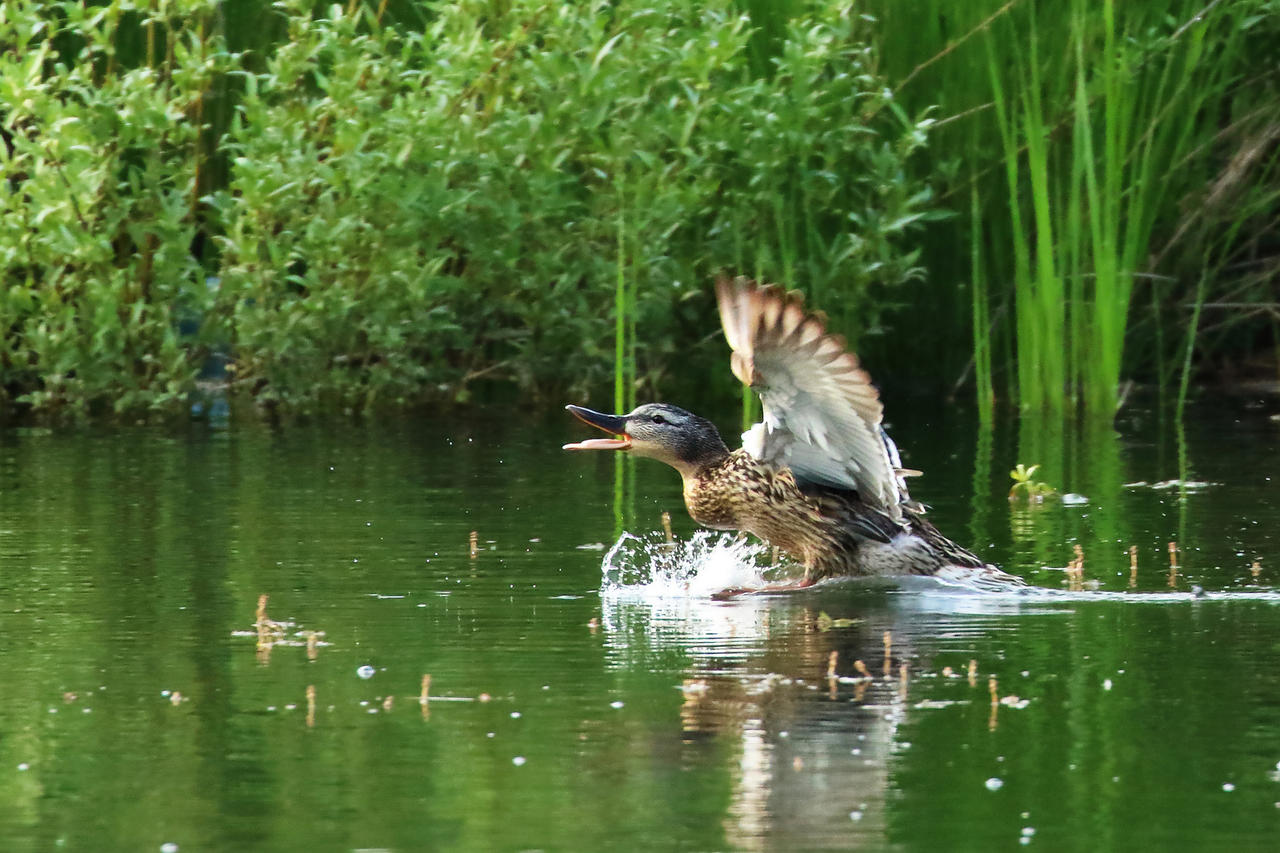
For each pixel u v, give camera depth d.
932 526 9.78
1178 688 7.06
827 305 17.31
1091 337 17.19
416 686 7.13
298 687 7.13
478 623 8.34
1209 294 19.20
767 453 9.48
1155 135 17.88
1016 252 17.00
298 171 16.64
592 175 17.92
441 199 16.81
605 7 17.78
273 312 16.91
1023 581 9.34
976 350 16.95
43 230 16.38
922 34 17.83
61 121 16.03
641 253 16.98
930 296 18.72
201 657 7.65
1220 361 20.08
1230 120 18.69
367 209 17.06
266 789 5.88
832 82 17.11
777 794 5.80
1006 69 17.73
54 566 9.70
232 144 17.55
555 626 8.30
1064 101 17.64
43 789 5.88
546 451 14.66
